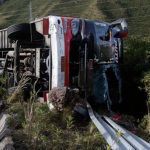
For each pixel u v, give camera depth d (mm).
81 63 5273
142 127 4836
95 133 3631
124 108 6406
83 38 5312
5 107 4863
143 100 6344
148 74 5637
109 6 69375
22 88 5859
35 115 3795
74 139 3402
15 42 6809
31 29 6188
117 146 2924
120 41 6078
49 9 80625
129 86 6762
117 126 3893
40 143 3217
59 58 5055
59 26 5074
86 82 5203
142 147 2971
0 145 3193
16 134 3443
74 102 4254
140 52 6840
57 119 4266
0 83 7754
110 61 5766
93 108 5383
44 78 5812
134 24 52625
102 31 5660
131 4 69688
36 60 5742
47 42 5758
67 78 5180
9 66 7457
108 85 5836
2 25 73125
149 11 62156
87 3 76688
